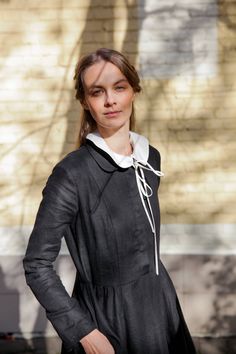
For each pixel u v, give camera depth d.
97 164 2.26
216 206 5.52
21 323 5.48
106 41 5.39
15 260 5.42
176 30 5.38
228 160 5.50
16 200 5.55
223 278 5.35
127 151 2.36
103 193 2.24
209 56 5.40
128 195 2.30
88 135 2.30
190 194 5.52
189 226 5.50
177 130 5.48
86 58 2.26
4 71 5.45
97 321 2.27
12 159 5.53
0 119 5.50
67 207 2.18
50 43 5.42
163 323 2.39
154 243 2.39
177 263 5.36
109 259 2.26
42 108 5.49
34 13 5.39
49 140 5.52
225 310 5.37
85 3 5.37
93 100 2.25
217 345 5.27
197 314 5.38
